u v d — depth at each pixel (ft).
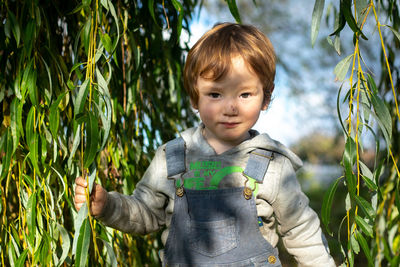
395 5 4.93
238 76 3.63
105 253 4.27
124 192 4.75
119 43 4.50
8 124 4.09
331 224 10.69
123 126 4.94
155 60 5.55
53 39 4.25
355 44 3.26
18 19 3.92
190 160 3.95
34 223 3.33
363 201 3.07
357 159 3.11
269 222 3.88
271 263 3.70
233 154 3.90
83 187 3.22
